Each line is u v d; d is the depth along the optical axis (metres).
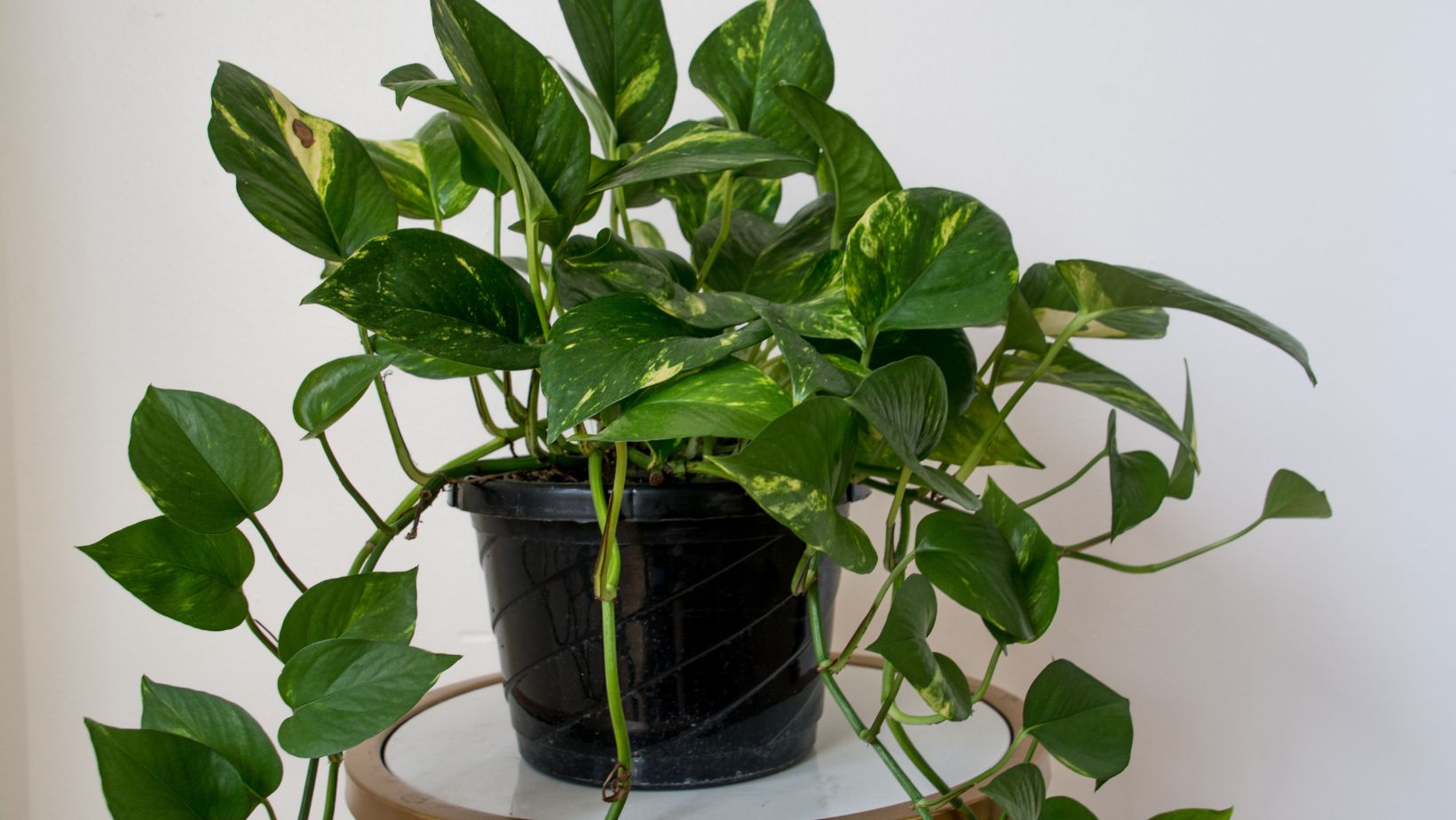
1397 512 1.11
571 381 0.51
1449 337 1.09
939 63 1.12
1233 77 1.11
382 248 0.56
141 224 1.10
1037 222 1.12
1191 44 1.11
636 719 0.65
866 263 0.57
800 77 0.74
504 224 1.13
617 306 0.57
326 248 0.62
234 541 0.57
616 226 0.79
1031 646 1.15
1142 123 1.11
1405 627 1.11
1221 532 1.13
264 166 0.60
